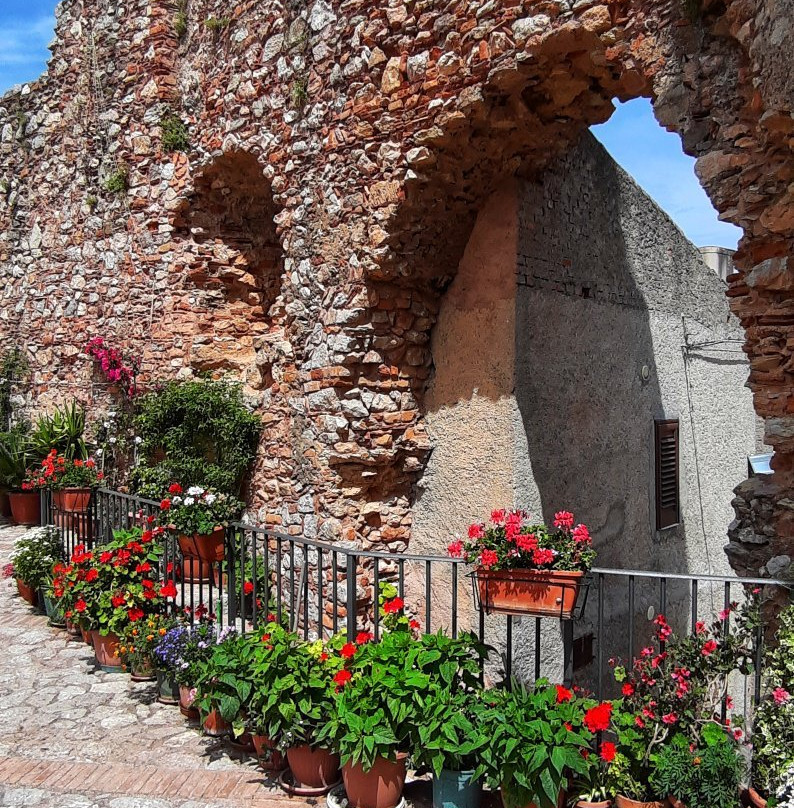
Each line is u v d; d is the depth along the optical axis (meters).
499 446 5.46
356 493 5.74
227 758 3.85
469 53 4.61
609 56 4.08
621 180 6.94
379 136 5.23
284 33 6.11
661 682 3.15
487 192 5.58
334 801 3.37
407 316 5.79
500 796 3.29
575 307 6.15
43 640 5.66
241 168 7.06
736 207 3.65
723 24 3.60
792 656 3.02
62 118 9.20
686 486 8.19
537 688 3.34
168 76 7.73
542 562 3.49
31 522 9.66
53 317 9.42
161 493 6.79
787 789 2.81
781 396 3.64
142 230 8.03
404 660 3.39
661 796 3.01
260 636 3.85
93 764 3.76
